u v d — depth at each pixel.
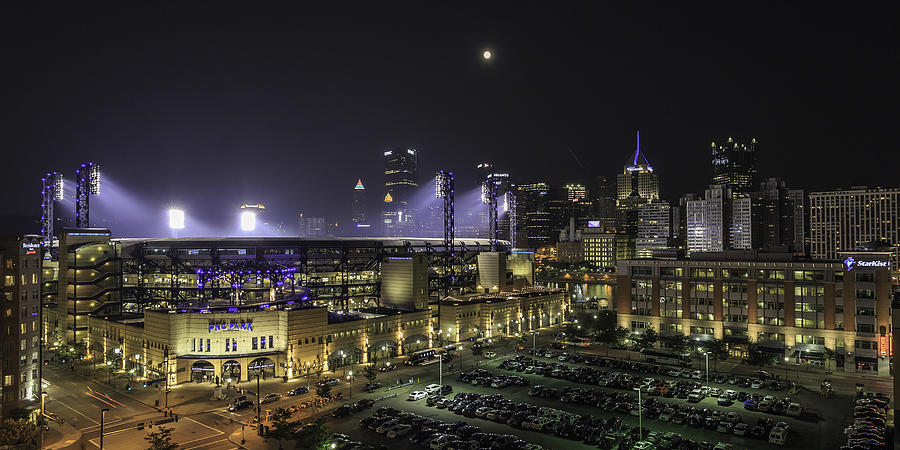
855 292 145.88
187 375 137.62
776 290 157.38
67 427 105.88
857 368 144.75
